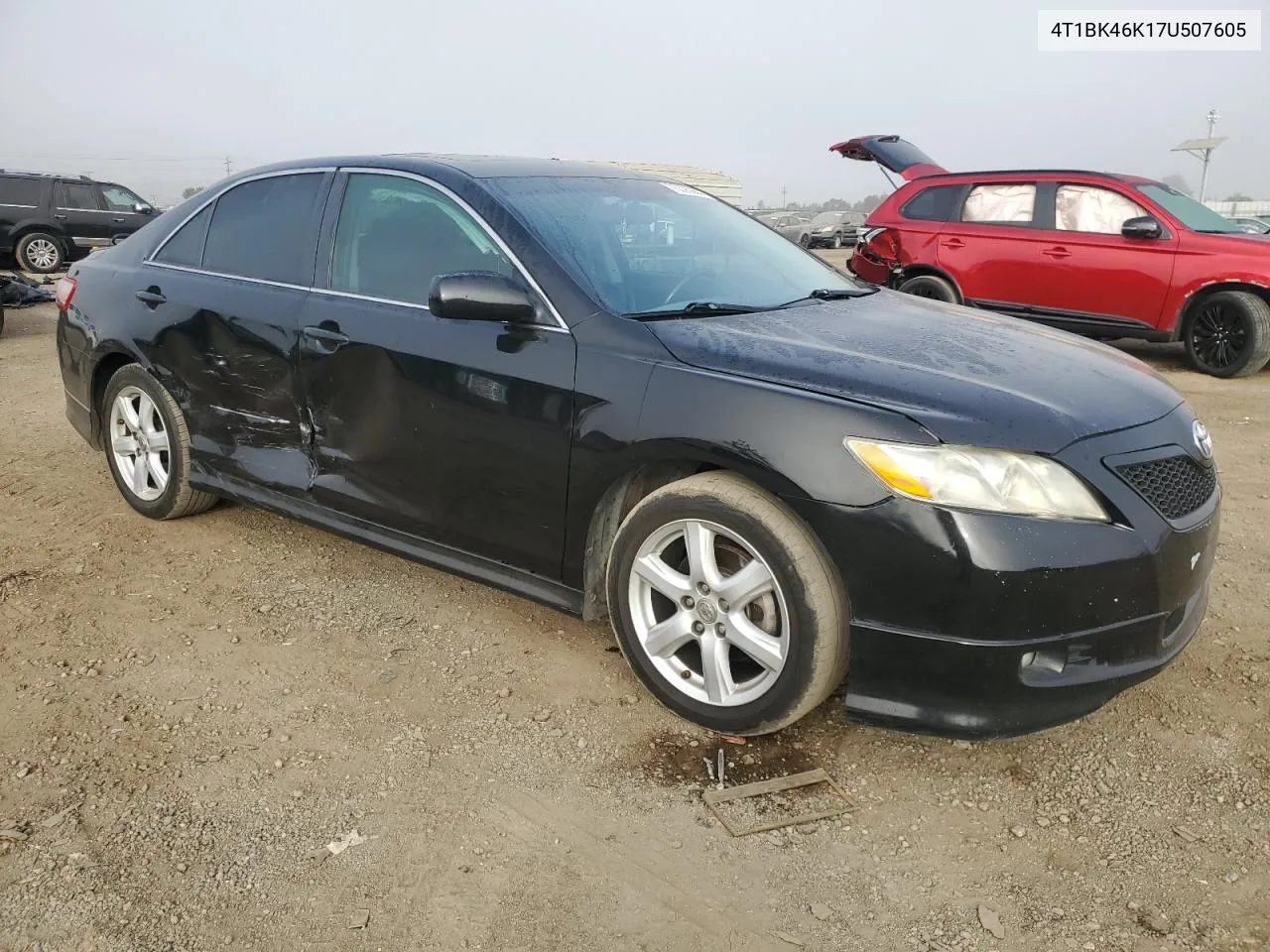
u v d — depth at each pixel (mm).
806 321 3049
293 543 4184
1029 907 2127
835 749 2709
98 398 4512
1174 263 8156
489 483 3057
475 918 2086
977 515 2283
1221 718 2852
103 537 4230
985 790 2531
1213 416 6781
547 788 2535
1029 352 2898
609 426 2742
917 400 2416
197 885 2178
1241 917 2084
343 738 2760
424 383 3141
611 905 2125
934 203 9547
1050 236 8734
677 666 2820
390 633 3385
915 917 2102
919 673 2404
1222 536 4340
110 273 4352
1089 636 2342
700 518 2625
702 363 2662
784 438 2455
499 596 3682
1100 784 2551
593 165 3941
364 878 2205
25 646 3271
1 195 17688
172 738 2744
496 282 2869
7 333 10812
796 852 2301
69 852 2271
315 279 3566
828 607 2467
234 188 3992
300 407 3580
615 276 3086
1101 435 2432
